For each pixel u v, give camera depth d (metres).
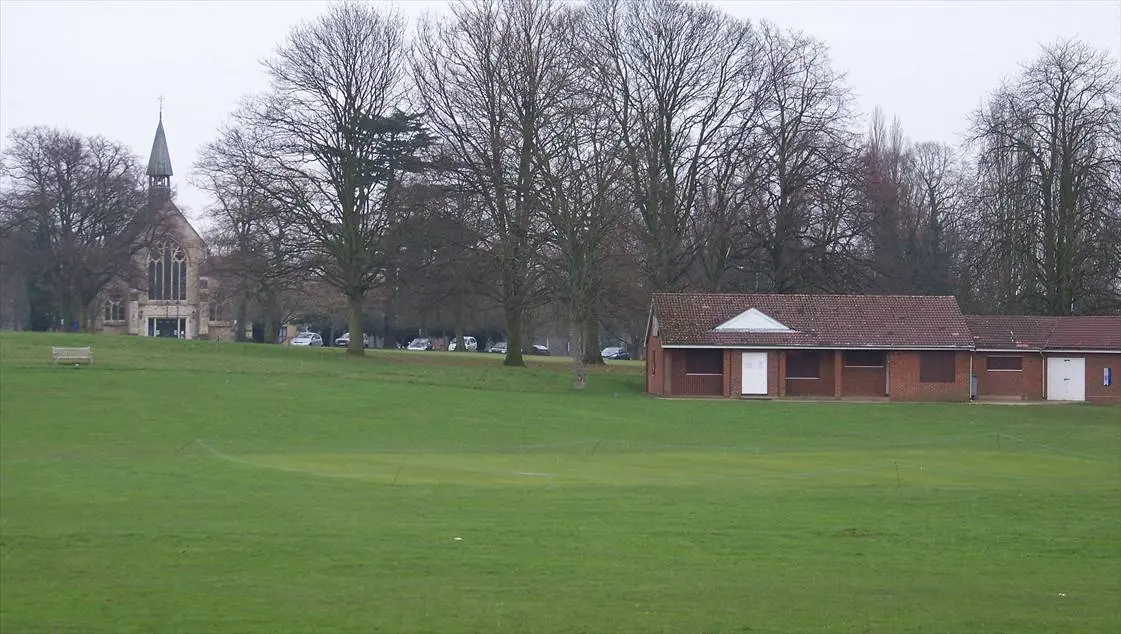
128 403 47.22
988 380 69.12
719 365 67.81
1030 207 69.06
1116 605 16.70
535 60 66.19
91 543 19.92
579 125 64.12
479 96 67.25
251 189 66.38
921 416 56.88
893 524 23.67
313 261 68.19
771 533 22.28
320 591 16.67
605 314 70.06
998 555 20.58
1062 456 41.78
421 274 69.25
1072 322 69.69
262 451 38.62
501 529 22.05
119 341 71.38
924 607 16.39
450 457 37.75
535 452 40.28
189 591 16.50
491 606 15.91
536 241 66.75
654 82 71.31
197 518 22.92
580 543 20.77
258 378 56.62
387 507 24.81
